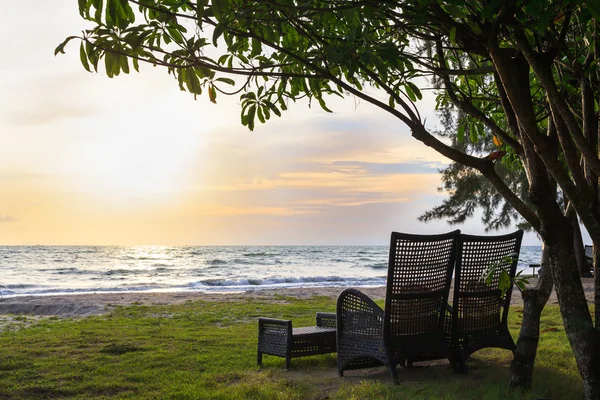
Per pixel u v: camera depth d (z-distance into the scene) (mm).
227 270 56906
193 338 9539
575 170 4254
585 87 4383
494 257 6445
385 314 5812
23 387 6133
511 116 4762
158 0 3357
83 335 10023
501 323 6715
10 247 129375
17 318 13320
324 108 4348
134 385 6258
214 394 5605
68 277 46500
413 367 6746
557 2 2887
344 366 6336
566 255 4508
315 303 16094
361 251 109688
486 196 26891
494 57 3699
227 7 3297
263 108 4180
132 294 20000
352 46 3205
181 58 3518
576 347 4453
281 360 7441
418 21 3428
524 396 5164
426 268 6004
